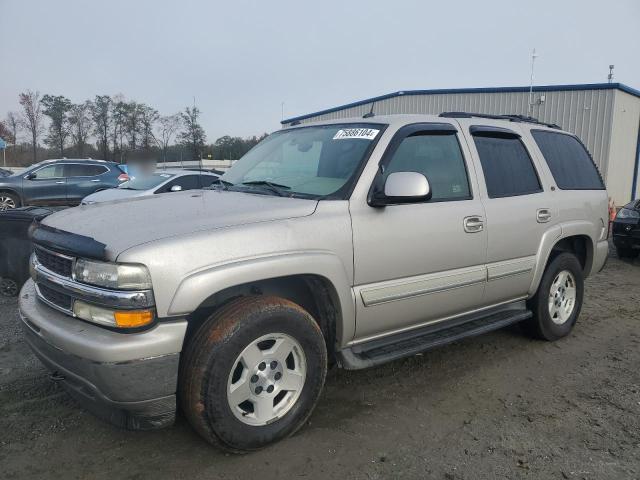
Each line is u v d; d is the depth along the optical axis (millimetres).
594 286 7609
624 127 20719
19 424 3352
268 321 2945
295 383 3158
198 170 11812
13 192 14758
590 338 5227
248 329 2871
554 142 5195
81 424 3369
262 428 3018
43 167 15281
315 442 3195
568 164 5250
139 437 3227
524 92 21062
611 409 3693
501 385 4078
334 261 3219
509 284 4402
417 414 3580
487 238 4121
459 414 3592
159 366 2674
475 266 4086
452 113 4355
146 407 2711
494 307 4469
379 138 3650
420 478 2857
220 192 3834
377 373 4270
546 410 3668
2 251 6047
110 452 3068
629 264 9414
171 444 3154
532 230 4535
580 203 5137
